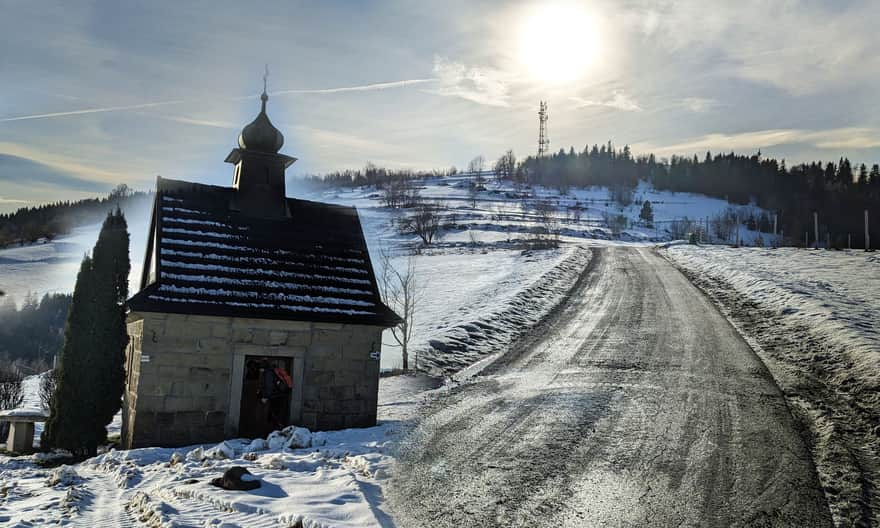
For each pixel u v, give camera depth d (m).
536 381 16.80
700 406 13.16
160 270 14.34
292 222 17.16
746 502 8.08
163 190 16.20
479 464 9.80
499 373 18.52
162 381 13.58
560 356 20.30
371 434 12.96
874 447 10.32
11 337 69.12
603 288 36.41
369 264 17.12
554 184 188.62
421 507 7.88
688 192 191.25
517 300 31.72
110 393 14.23
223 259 15.27
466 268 48.47
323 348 15.09
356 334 15.45
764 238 124.00
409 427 12.85
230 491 8.44
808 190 176.25
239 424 14.51
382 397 17.39
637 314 27.64
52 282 97.69
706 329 23.16
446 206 116.38
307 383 14.86
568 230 89.69
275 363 14.98
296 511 7.46
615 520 7.50
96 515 7.96
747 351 19.02
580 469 9.45
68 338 14.11
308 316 14.78
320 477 9.22
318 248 16.83
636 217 142.00
